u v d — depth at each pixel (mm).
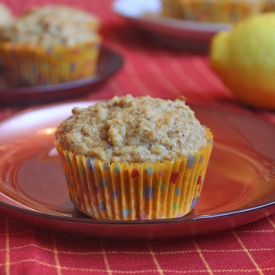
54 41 533
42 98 493
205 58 639
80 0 935
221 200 374
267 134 417
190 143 356
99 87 519
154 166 346
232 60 477
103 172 349
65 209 368
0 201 339
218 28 612
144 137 352
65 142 360
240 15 645
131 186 351
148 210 359
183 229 329
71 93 500
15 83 552
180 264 331
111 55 575
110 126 356
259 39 467
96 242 344
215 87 543
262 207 334
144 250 339
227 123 433
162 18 713
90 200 360
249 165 400
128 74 569
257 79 469
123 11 698
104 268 327
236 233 352
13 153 409
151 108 365
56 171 396
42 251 335
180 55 650
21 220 338
